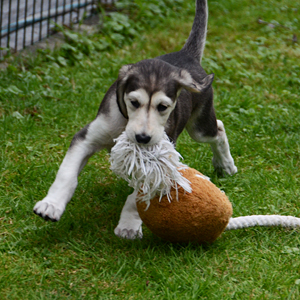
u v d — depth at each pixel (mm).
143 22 10812
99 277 3668
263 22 11977
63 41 9164
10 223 4297
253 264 3900
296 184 5445
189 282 3623
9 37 8883
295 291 3641
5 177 5008
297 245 4281
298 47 10672
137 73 3766
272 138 6586
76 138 4168
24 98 6777
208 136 5203
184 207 3719
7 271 3602
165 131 4148
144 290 3566
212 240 4008
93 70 8164
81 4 10836
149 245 4008
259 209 4875
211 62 8906
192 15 12000
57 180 3975
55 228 4223
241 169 5766
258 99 7812
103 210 4648
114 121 4078
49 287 3496
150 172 3619
